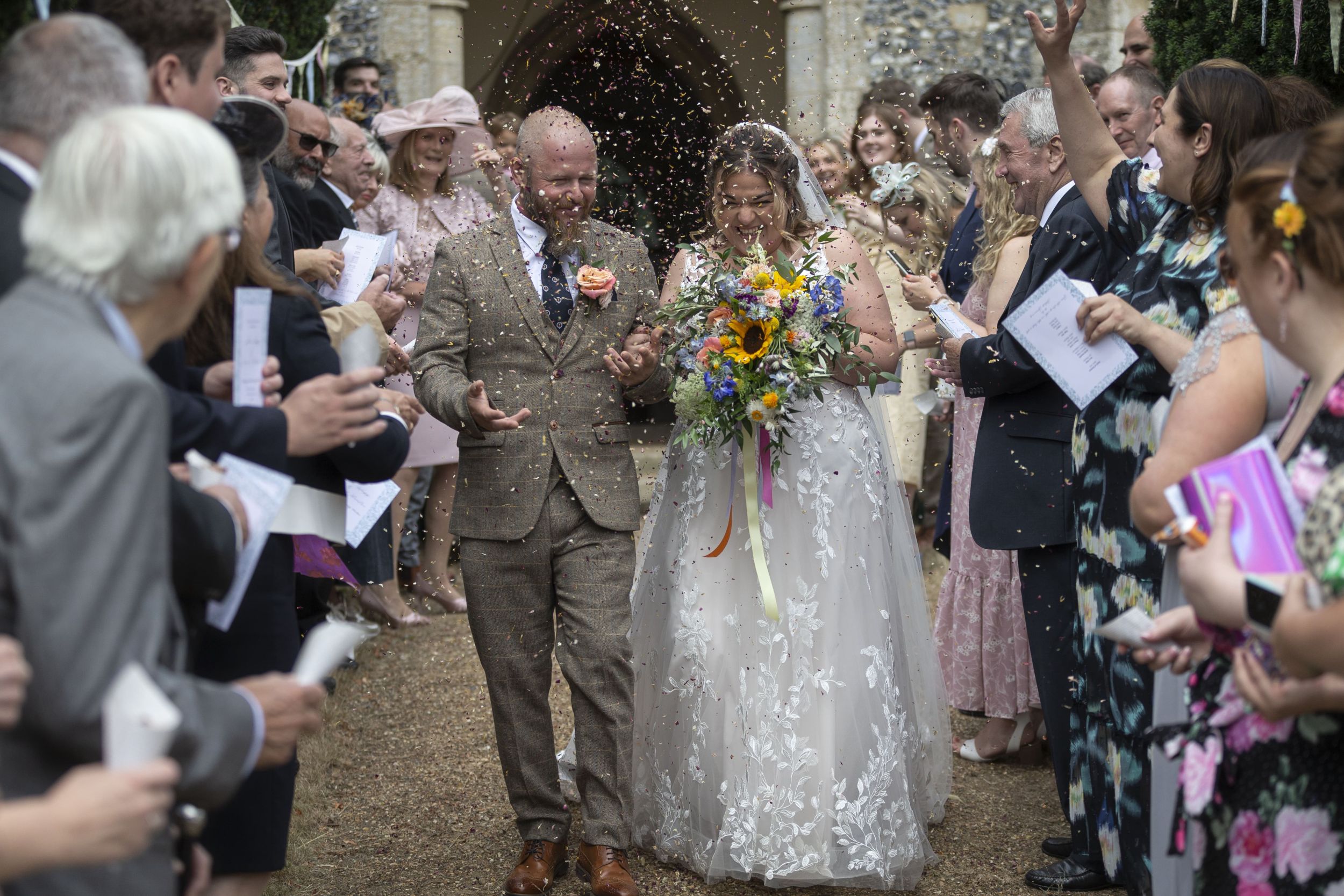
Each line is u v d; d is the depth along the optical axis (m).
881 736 3.16
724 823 3.16
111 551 1.35
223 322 2.28
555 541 3.18
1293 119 2.74
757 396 3.08
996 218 3.84
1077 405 2.73
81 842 1.25
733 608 3.26
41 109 1.68
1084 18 10.00
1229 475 1.77
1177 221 2.73
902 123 5.59
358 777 4.00
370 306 2.96
